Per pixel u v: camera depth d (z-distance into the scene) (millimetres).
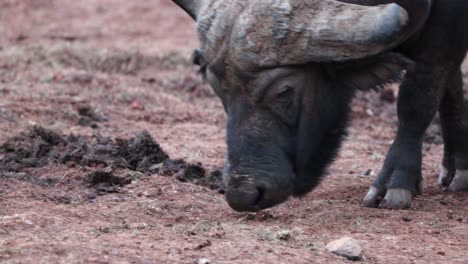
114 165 27266
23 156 28328
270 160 22109
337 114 23375
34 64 50344
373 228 22484
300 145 22781
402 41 23000
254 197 21875
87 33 61031
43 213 22344
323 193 27047
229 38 22203
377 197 25141
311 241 20781
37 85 44156
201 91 46531
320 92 22828
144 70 51438
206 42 22609
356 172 31031
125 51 52781
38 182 25688
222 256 18797
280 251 19422
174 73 49812
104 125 37375
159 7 69750
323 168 23703
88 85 45219
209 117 40844
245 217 23281
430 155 35250
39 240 19328
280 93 22250
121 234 20359
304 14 22047
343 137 23828
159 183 25969
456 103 27391
